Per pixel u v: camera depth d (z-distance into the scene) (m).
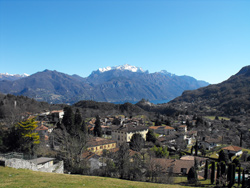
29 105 185.75
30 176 29.09
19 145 52.97
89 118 197.00
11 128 55.62
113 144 98.94
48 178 29.22
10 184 24.05
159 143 110.94
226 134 153.00
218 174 64.56
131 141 102.50
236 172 76.75
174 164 68.69
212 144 121.94
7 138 53.03
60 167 45.34
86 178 32.66
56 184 26.14
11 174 28.72
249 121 195.25
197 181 60.69
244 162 89.19
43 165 41.97
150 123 179.62
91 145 85.56
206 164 67.56
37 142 55.78
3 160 31.50
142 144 99.88
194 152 107.38
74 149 56.31
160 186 33.53
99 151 89.69
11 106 143.62
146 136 116.88
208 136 141.12
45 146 69.50
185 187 35.84
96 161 62.38
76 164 53.66
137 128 124.06
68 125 94.31
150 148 96.00
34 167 37.28
